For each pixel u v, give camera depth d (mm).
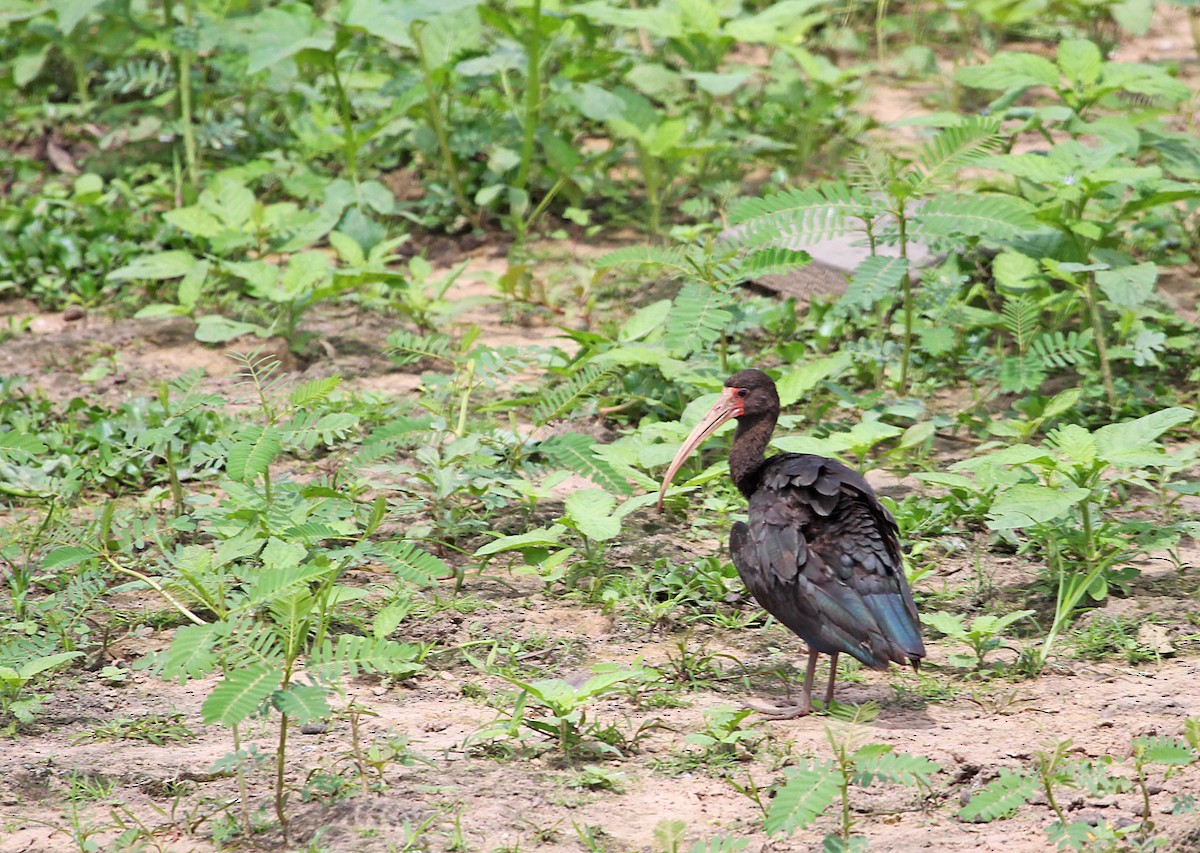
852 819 7555
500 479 11430
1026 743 8320
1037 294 15070
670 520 11961
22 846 7371
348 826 7457
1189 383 14523
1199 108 22594
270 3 22719
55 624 9992
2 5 21109
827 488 8820
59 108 22266
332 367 15453
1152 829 7238
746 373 10195
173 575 10000
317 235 17125
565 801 7770
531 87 18750
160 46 19781
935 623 9438
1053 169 14156
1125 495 11938
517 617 10289
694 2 20531
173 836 7477
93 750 8477
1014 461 10180
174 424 11750
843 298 13336
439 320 16719
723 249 14141
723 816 7629
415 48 19828
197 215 17312
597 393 14281
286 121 22031
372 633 9883
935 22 27094
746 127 21922
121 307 17125
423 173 20719
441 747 8422
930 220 13594
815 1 20859
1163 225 16641
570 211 18484
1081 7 25250
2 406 13812
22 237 17953
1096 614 10164
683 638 10016
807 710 8867
